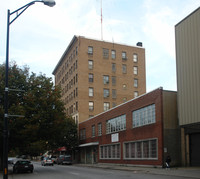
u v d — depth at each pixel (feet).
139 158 106.93
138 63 218.18
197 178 56.49
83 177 65.10
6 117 42.63
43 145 190.29
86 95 195.52
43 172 89.71
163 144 91.91
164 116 94.12
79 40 200.95
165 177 60.80
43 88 101.19
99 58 204.85
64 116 107.14
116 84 206.80
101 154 148.05
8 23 44.55
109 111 139.64
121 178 60.64
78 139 187.73
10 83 92.68
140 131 107.14
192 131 90.74
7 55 44.21
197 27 75.82
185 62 80.07
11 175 81.20
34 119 92.32
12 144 98.07
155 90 98.63
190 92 77.25
